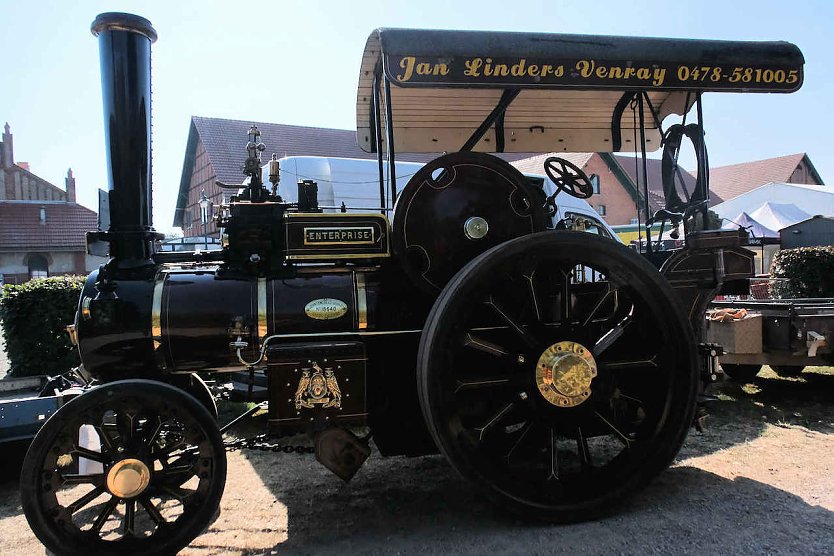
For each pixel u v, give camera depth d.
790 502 3.20
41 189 31.98
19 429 3.73
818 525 2.92
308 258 3.12
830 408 5.27
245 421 5.17
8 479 3.89
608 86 3.14
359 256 3.15
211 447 2.69
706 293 3.72
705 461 3.88
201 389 3.54
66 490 3.72
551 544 2.77
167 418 2.78
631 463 3.09
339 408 2.90
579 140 4.80
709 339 5.62
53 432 2.52
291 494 3.53
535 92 4.14
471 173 3.21
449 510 3.21
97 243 3.04
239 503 3.40
